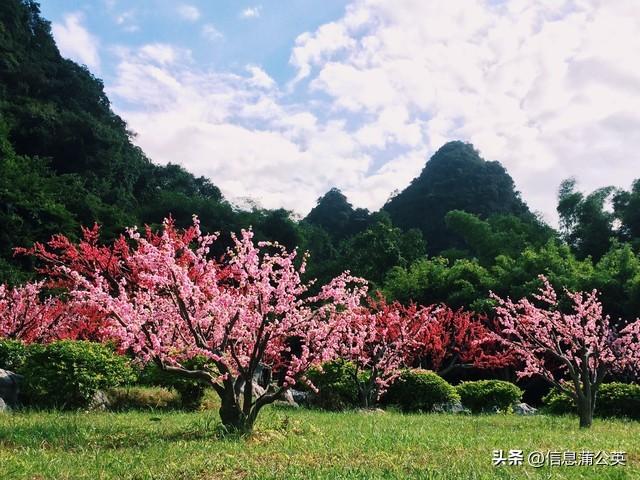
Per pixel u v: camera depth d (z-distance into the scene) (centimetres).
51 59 5794
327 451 631
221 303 738
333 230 7162
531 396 2231
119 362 1077
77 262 1241
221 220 5106
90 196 3819
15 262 2878
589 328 1157
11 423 771
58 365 970
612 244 2912
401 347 1584
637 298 1931
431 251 5619
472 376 2414
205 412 1052
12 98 4881
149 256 739
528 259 2484
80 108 5519
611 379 1736
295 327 772
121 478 492
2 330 1445
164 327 772
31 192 3316
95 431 729
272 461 566
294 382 768
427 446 690
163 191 5769
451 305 2539
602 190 3328
